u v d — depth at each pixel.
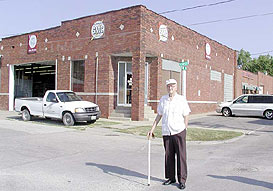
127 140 11.30
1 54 25.95
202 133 12.86
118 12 18.31
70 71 20.81
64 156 8.13
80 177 6.11
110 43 18.61
